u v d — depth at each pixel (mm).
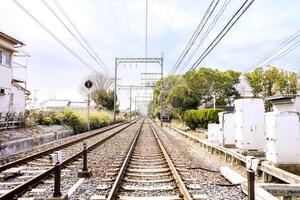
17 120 23516
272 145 9820
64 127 29391
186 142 23625
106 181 9250
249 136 12383
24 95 31656
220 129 16203
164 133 32562
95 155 14938
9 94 27781
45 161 12758
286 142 9508
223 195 7848
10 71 27375
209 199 7445
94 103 79750
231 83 51750
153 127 46344
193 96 46906
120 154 15523
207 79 49344
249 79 45344
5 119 22094
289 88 41031
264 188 7836
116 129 37969
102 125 44438
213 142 17984
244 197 7660
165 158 13641
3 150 14969
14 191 7445
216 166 12656
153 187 8430
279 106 11312
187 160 13922
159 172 10797
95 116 40500
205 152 17562
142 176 10047
